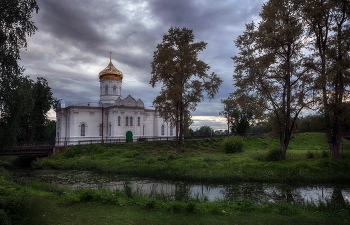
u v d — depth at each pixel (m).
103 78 49.59
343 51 20.50
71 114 40.78
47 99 45.00
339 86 21.70
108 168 25.28
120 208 9.26
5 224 6.26
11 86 15.84
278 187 16.39
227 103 52.53
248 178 18.42
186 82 32.97
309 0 21.64
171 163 25.23
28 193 10.41
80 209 9.02
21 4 16.00
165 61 30.92
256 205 11.33
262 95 25.11
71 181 19.95
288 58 24.45
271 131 27.38
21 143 34.88
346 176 17.50
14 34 15.78
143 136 44.81
